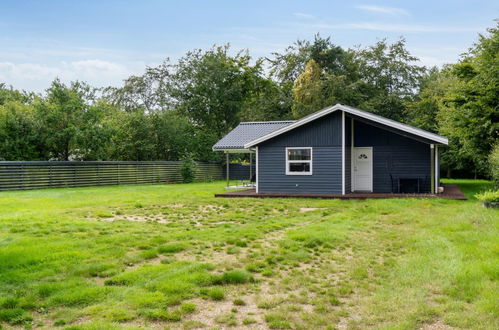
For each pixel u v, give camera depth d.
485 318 4.27
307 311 4.59
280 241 7.81
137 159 31.89
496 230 8.50
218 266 6.21
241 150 22.70
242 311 4.58
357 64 39.88
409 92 39.59
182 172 30.34
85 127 26.36
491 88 18.30
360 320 4.32
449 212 11.50
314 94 33.56
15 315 4.34
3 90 36.75
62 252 6.73
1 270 5.82
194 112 41.00
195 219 10.99
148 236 8.39
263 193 17.83
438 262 6.27
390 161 17.95
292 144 17.83
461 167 28.00
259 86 45.66
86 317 4.31
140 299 4.71
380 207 12.82
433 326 4.16
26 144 24.89
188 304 4.68
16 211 12.28
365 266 6.29
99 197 17.27
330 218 10.84
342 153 17.12
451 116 19.98
